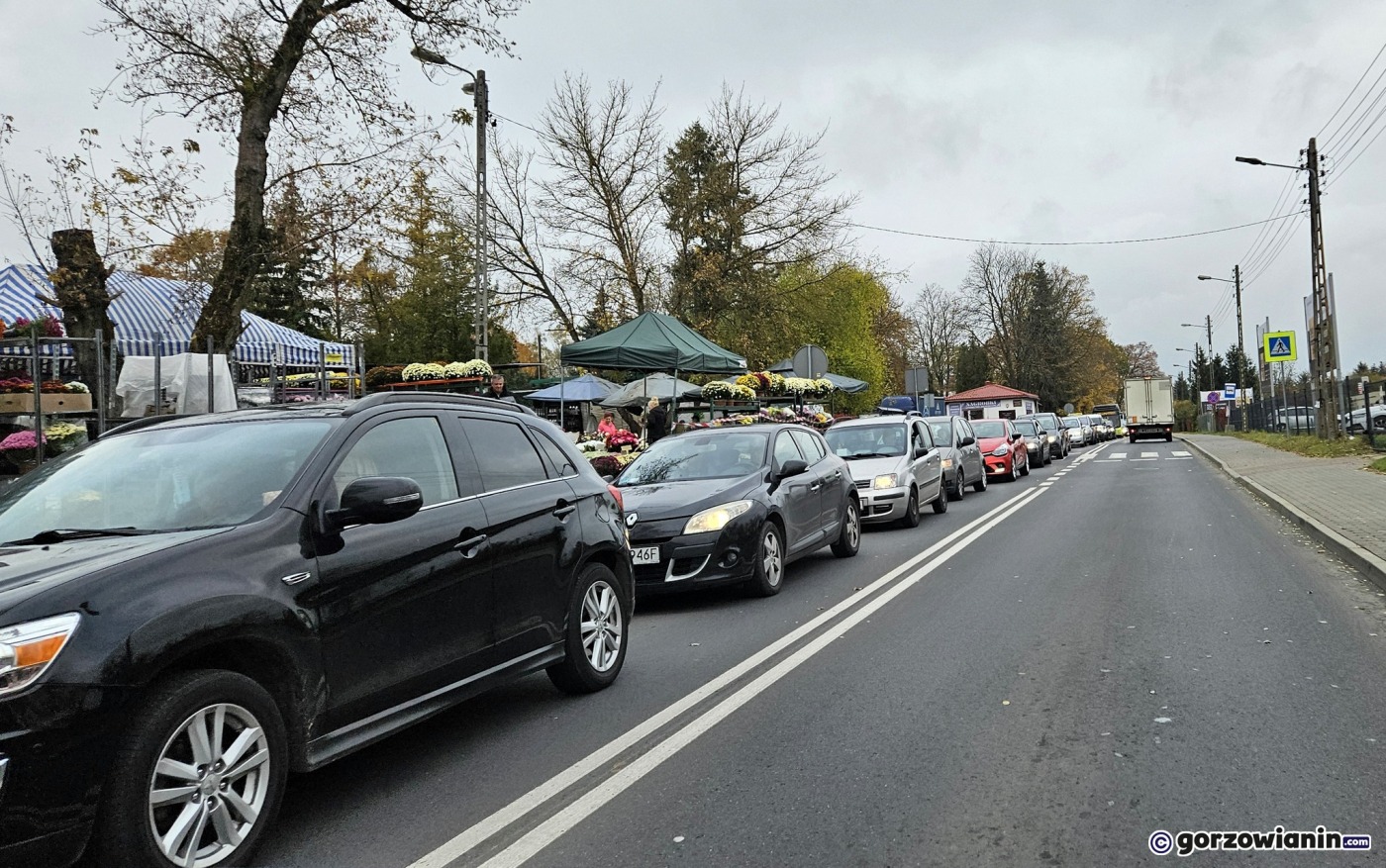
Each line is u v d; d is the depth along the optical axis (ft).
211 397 31.99
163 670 10.47
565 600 17.60
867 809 12.12
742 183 113.70
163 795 9.96
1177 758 13.47
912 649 20.72
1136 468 88.94
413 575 13.75
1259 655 19.17
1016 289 255.91
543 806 12.74
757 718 16.24
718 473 30.86
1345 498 46.91
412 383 42.27
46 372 38.58
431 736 16.15
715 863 10.77
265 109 47.32
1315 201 92.17
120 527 12.62
